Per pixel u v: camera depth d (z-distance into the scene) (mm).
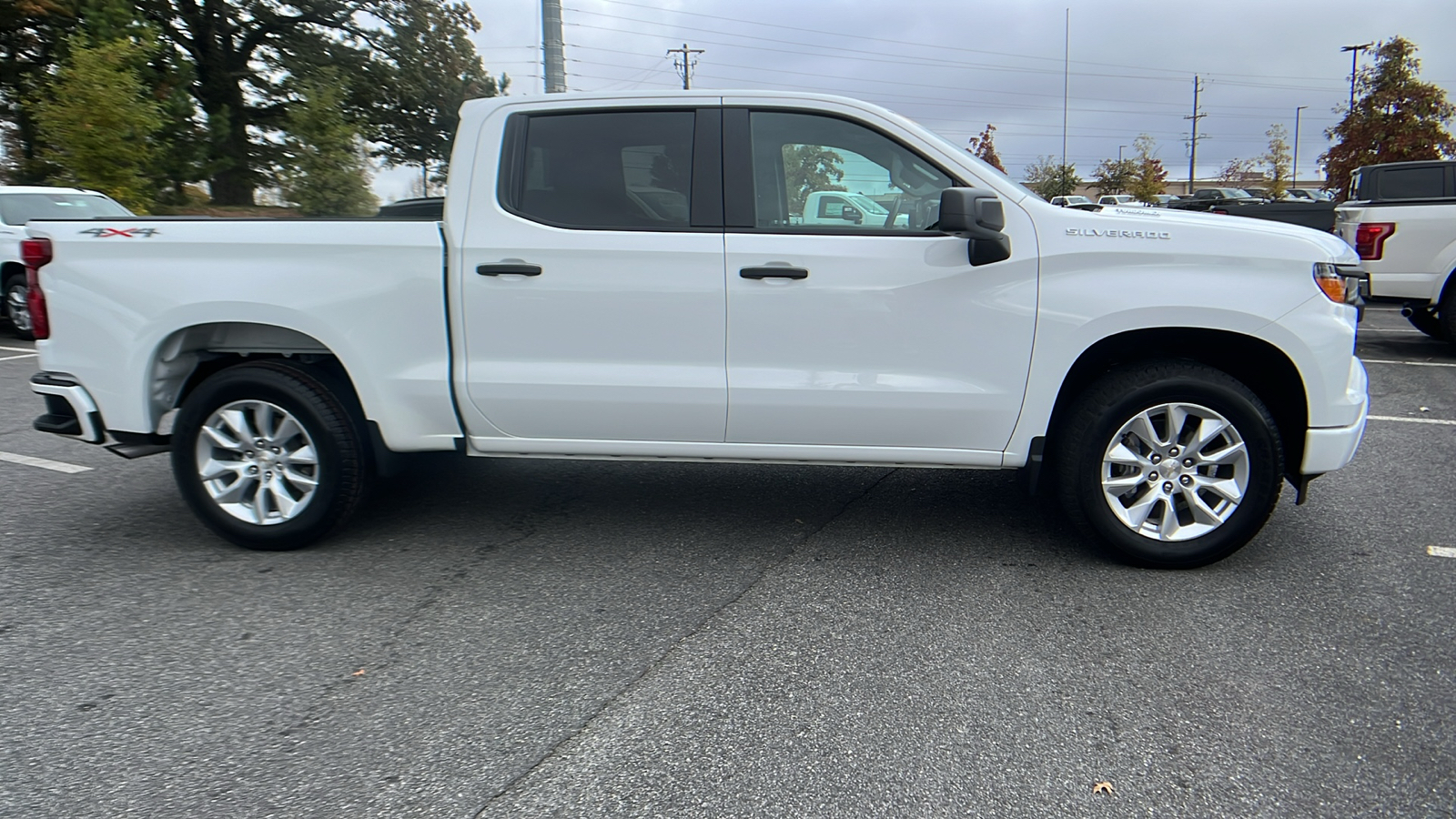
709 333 3791
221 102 34656
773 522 4516
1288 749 2607
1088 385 3809
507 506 4785
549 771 2531
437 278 3844
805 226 3773
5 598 3646
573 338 3846
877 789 2441
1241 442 3689
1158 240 3631
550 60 15352
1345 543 4168
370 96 35375
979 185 3738
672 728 2736
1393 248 8945
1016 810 2355
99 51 19000
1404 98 32219
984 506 4734
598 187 3852
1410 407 6980
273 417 4047
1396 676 2998
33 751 2615
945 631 3348
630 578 3848
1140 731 2701
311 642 3279
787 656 3168
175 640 3297
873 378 3775
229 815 2342
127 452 4191
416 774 2514
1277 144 59750
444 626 3410
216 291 3885
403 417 3977
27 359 9891
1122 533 3818
